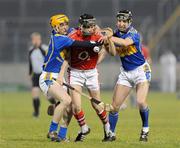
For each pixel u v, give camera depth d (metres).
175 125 44.09
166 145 30.62
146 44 106.94
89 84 31.28
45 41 107.50
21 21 109.88
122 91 31.72
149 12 114.56
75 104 31.17
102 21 106.62
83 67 31.05
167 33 108.31
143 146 29.88
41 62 52.69
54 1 117.06
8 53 108.94
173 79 102.12
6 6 117.62
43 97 86.56
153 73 106.50
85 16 30.48
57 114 30.83
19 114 56.28
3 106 68.25
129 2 115.38
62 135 31.81
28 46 108.88
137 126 42.97
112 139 32.09
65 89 31.89
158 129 40.75
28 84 108.00
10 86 107.25
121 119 49.75
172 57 101.88
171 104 71.44
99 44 30.56
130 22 30.80
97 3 116.31
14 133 38.03
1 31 109.31
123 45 30.52
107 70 106.19
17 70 107.81
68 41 30.38
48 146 29.70
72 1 115.94
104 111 31.52
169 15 110.50
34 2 116.88
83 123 31.56
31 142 31.81
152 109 63.00
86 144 30.48
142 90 31.45
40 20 109.75
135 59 31.23
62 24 30.70
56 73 31.06
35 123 45.91
